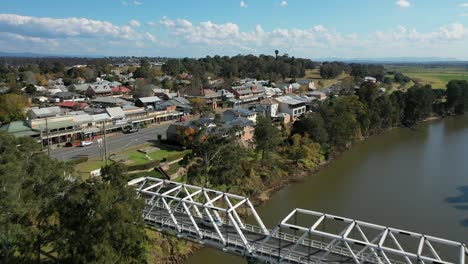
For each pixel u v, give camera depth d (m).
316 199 58.12
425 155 83.38
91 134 80.44
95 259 25.31
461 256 25.17
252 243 32.00
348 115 87.25
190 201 34.66
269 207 55.50
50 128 73.69
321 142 79.38
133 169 58.62
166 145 75.31
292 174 69.06
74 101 113.62
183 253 42.75
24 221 29.64
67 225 28.09
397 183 64.94
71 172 35.00
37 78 157.50
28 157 31.06
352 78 182.00
